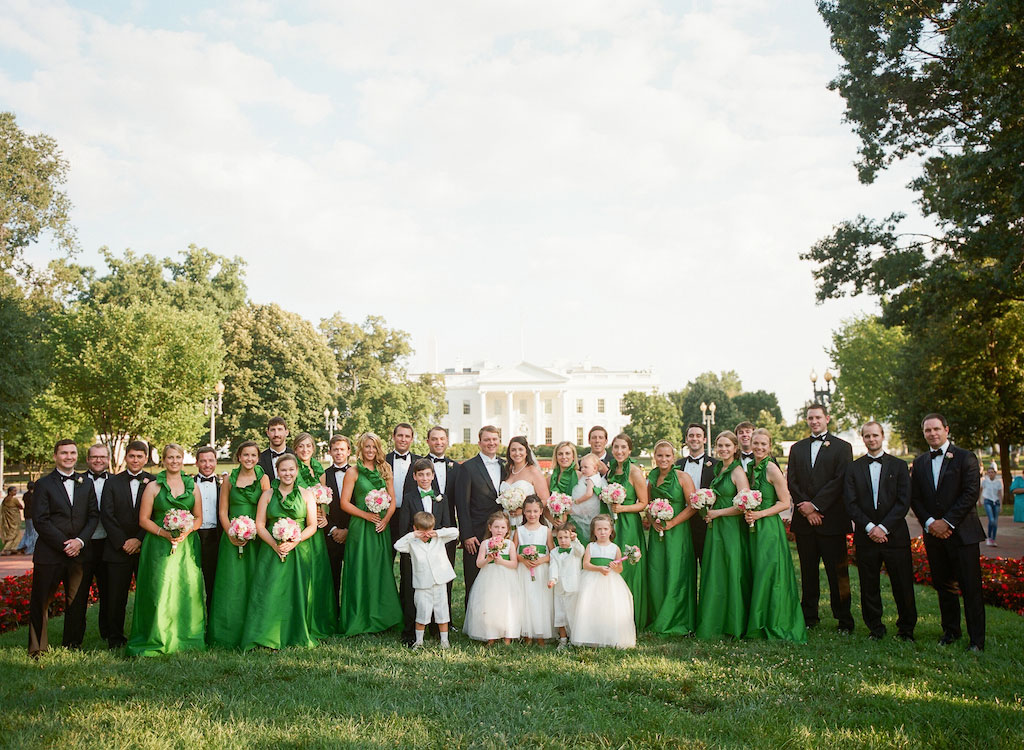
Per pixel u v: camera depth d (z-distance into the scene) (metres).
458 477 7.48
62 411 31.77
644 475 7.55
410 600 6.88
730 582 6.98
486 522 7.32
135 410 31.48
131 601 9.29
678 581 7.17
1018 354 24.00
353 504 7.43
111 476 6.89
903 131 18.50
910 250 19.20
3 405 22.06
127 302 48.22
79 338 31.64
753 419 77.50
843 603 7.28
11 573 12.63
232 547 6.90
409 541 6.77
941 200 17.31
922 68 17.17
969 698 5.05
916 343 26.44
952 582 6.70
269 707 4.93
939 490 6.62
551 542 7.03
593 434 7.66
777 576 6.88
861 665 5.85
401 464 7.63
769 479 7.13
